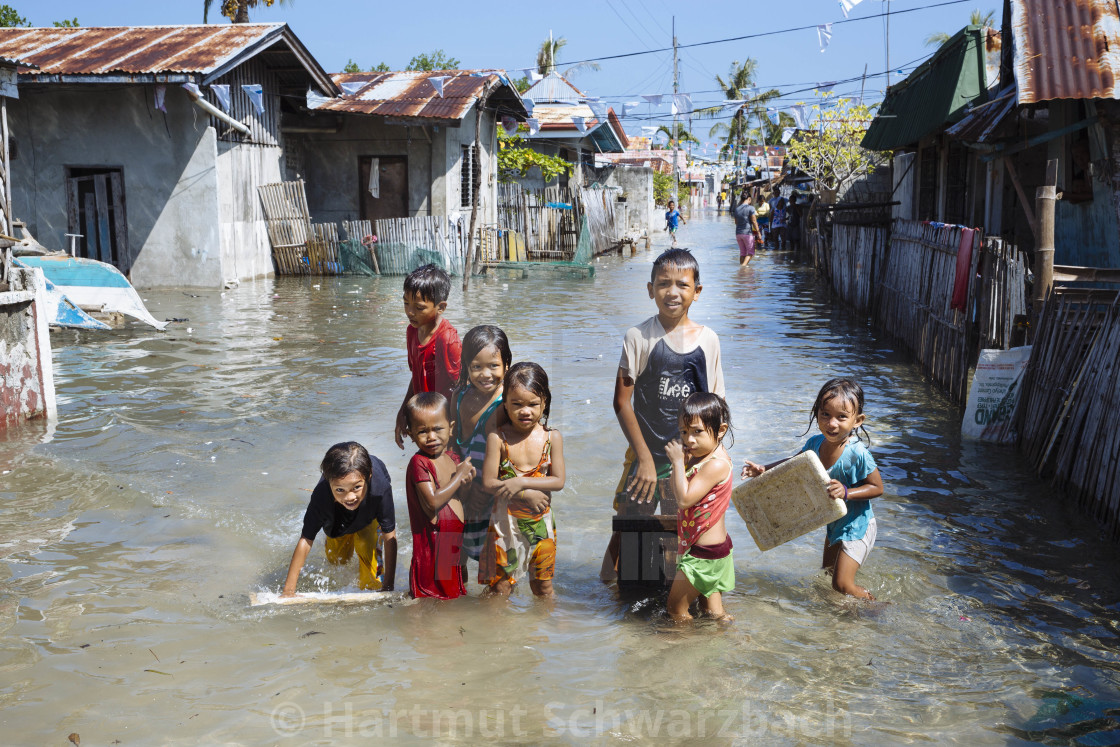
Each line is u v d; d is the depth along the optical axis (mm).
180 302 14836
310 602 4207
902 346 10570
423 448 4055
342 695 3400
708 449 3957
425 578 4215
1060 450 5852
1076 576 4508
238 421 7184
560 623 4031
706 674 3576
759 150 41938
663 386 4113
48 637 3846
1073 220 9945
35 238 17203
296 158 20734
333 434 6828
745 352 10555
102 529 5078
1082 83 8516
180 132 16719
